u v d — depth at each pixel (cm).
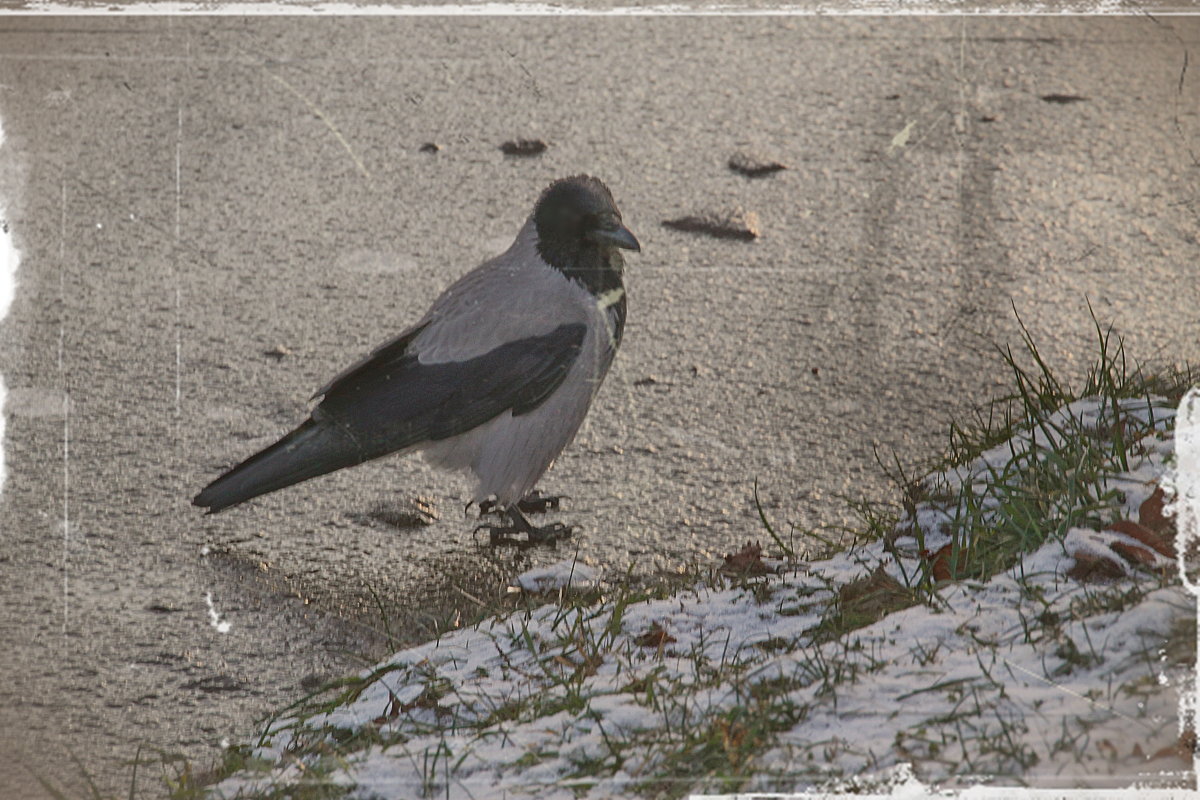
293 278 1198
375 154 1398
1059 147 1407
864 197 1327
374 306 1162
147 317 1138
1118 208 1306
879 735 540
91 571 845
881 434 987
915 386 1045
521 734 595
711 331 1124
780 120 1464
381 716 655
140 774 662
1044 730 522
